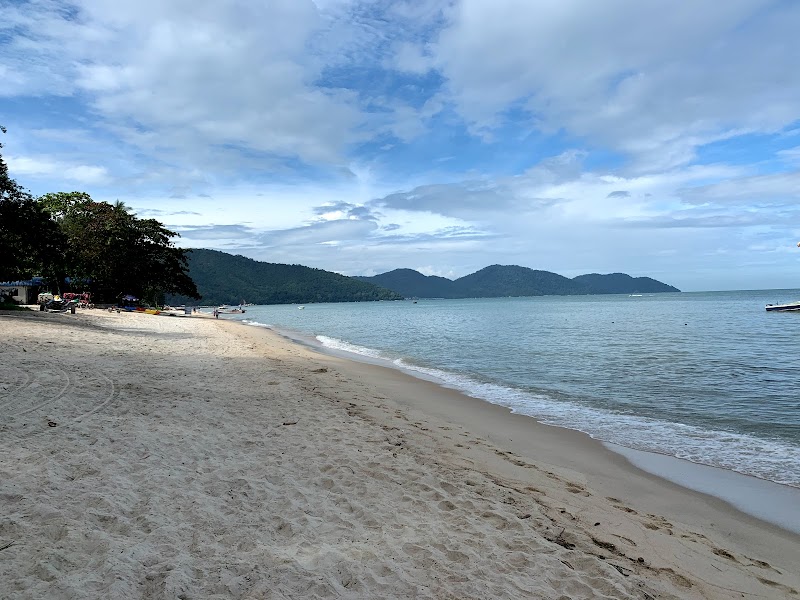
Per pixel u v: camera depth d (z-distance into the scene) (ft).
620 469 24.45
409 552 13.20
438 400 40.14
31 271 129.39
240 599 10.04
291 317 240.73
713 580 13.92
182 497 15.19
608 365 61.67
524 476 22.03
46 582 9.82
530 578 12.41
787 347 78.23
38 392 28.09
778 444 28.76
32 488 14.58
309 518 14.71
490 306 398.42
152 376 36.81
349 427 26.68
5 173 85.20
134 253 154.10
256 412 28.45
